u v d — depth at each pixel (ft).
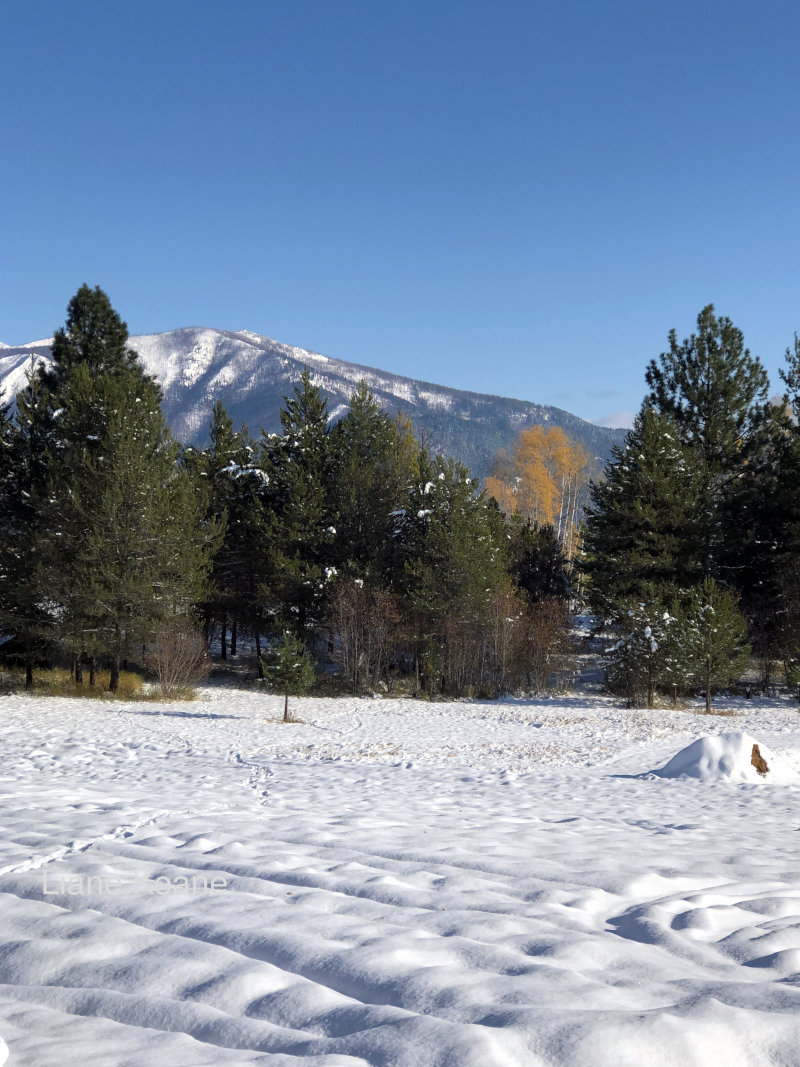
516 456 246.68
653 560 118.62
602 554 122.31
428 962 9.75
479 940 10.68
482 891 13.53
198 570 108.58
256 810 23.43
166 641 103.86
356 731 76.48
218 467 143.95
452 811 26.00
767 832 24.32
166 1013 8.50
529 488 234.38
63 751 49.80
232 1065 7.22
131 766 41.96
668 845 20.10
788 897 13.84
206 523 119.55
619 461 125.49
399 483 145.38
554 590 168.14
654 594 110.83
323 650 150.51
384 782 37.68
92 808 21.91
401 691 124.26
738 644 110.83
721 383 132.26
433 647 120.98
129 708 89.25
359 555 137.49
